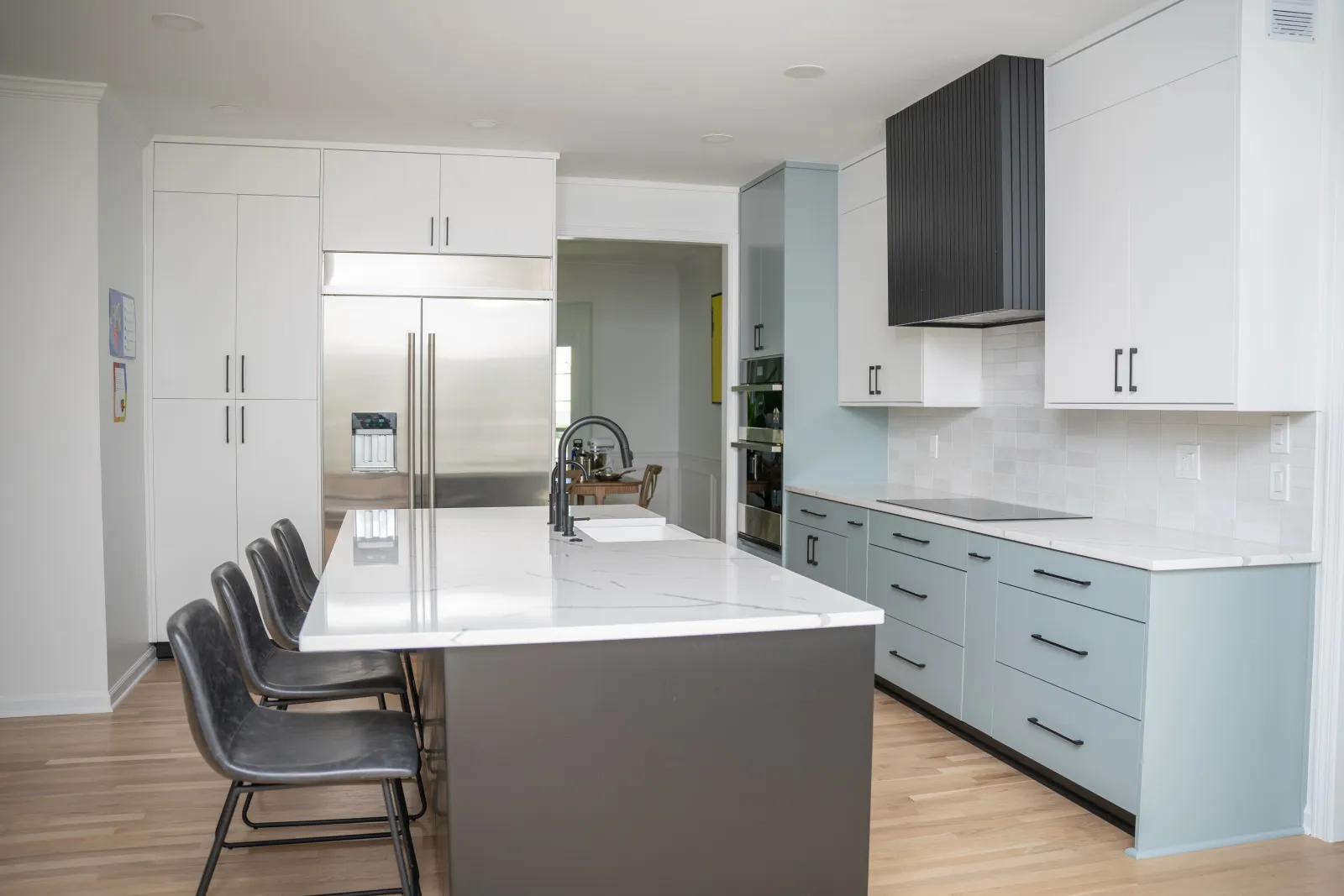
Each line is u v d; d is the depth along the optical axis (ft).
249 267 15.98
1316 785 10.02
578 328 27.78
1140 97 10.50
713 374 25.18
